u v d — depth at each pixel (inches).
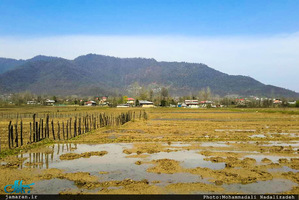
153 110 4242.1
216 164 730.8
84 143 1077.8
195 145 1019.3
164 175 626.5
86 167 702.5
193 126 1739.7
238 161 751.7
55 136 1253.7
